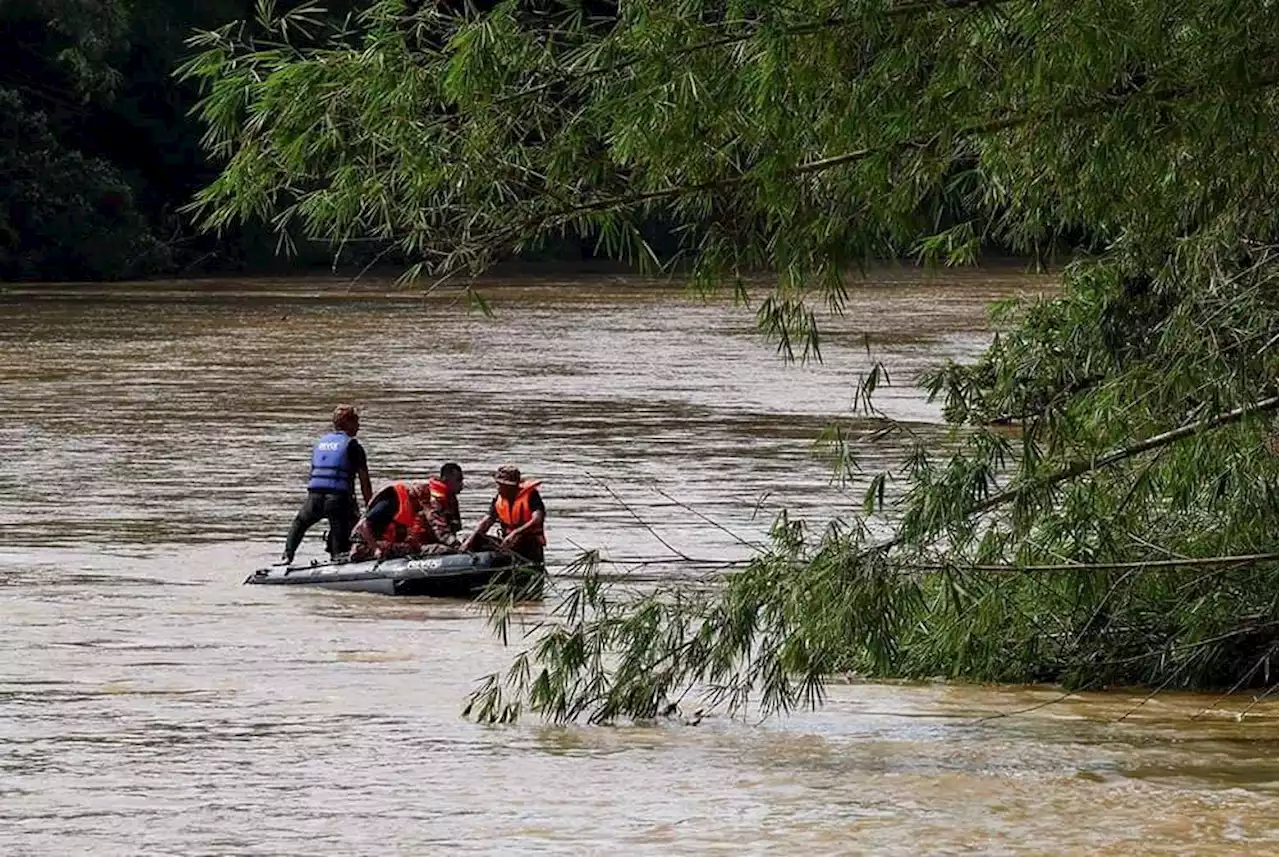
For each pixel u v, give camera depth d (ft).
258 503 181.16
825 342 391.04
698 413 260.62
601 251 78.84
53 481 194.70
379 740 83.97
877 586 84.99
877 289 604.49
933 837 66.90
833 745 83.51
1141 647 98.78
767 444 224.74
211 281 642.63
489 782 75.56
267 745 82.53
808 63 72.84
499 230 77.25
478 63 72.84
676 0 73.31
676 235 79.15
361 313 491.31
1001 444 87.66
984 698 96.07
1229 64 72.74
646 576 137.49
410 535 142.10
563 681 87.25
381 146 75.25
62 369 329.31
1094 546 94.22
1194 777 77.00
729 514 170.09
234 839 66.69
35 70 647.15
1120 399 86.43
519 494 140.46
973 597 92.32
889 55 72.95
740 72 73.00
